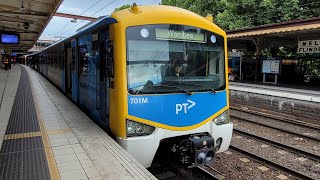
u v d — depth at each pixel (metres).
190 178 5.54
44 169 4.07
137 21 4.67
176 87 4.91
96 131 5.79
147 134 4.70
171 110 4.85
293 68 20.78
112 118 4.89
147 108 4.68
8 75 23.25
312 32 13.15
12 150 4.83
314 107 10.48
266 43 18.77
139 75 4.66
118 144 4.71
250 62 20.72
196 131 5.08
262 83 17.36
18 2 11.09
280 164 6.24
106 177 3.80
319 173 6.02
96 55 6.05
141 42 4.70
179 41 5.02
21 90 13.22
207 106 5.22
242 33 15.30
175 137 5.12
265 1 18.12
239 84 16.92
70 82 10.42
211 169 6.09
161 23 4.86
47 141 5.28
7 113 7.81
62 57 11.73
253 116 11.90
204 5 22.34
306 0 18.11
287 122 10.58
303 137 8.54
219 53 5.49
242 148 7.58
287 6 17.98
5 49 33.88
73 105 9.02
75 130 5.98
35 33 20.92
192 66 5.13
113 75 4.74
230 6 20.06
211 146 5.02
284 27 12.98
